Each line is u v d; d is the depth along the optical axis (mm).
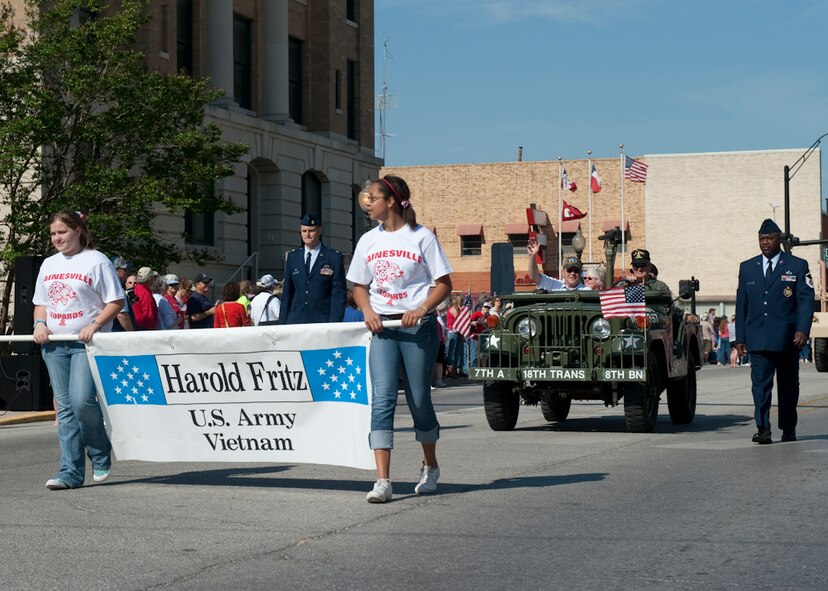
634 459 10523
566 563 6172
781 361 11906
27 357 17078
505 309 14039
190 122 25500
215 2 34906
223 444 8703
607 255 14625
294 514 7621
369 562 6215
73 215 8914
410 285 8102
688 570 6004
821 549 6500
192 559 6297
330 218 40250
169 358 8719
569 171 70750
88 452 9211
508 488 8719
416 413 8273
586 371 13125
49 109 23422
